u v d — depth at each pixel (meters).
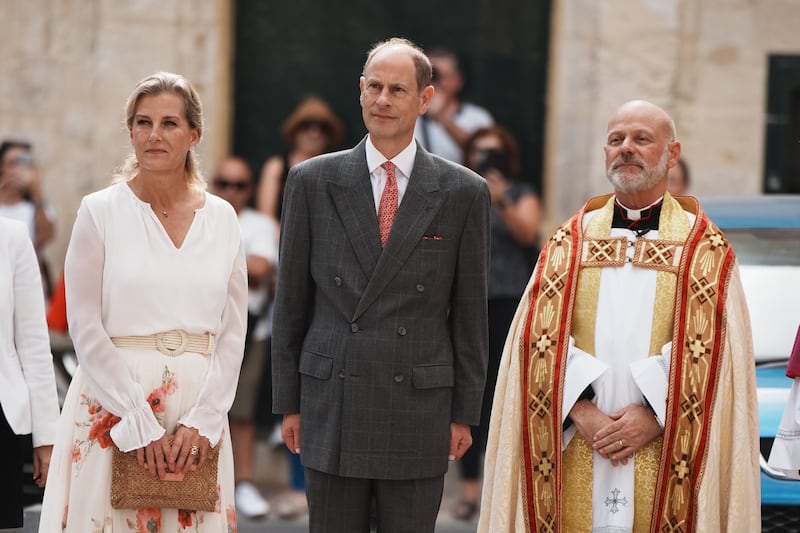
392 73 20.12
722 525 19.70
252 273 32.03
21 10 36.53
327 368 20.36
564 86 36.69
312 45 37.66
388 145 20.41
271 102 37.72
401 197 20.50
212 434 19.03
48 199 36.75
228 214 19.73
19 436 20.16
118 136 36.72
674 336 19.50
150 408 18.80
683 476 19.36
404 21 37.56
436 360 20.44
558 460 19.69
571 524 19.83
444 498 32.78
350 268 20.34
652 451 19.55
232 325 19.72
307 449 20.55
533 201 31.75
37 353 20.44
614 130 20.11
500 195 31.58
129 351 19.02
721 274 19.80
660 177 20.09
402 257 20.20
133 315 18.98
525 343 20.08
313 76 37.69
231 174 32.62
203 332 19.31
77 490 18.97
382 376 20.19
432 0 37.50
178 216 19.34
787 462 20.00
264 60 37.66
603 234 20.22
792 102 36.44
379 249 20.30
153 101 19.06
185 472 18.88
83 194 36.66
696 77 36.41
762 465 22.25
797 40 36.25
